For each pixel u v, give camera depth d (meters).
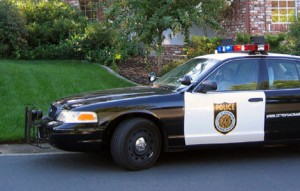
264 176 6.47
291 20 14.02
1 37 15.15
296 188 5.94
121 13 12.01
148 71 13.76
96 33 15.73
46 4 17.06
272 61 7.30
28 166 6.98
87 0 18.23
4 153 7.76
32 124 7.47
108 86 12.02
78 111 6.47
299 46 12.04
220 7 12.42
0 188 5.93
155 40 12.62
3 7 15.23
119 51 12.69
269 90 7.12
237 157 7.53
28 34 15.82
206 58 7.56
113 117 6.48
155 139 6.70
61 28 16.27
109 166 6.96
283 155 7.69
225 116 6.86
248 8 16.48
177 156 7.55
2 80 11.38
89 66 14.38
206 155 7.65
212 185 6.06
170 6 11.85
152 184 6.09
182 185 6.05
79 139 6.44
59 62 15.06
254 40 7.43
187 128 6.74
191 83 6.89
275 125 7.09
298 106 7.17
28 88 11.18
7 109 9.70
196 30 16.67
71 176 6.46
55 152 7.83
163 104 6.66
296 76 7.35
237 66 7.14
